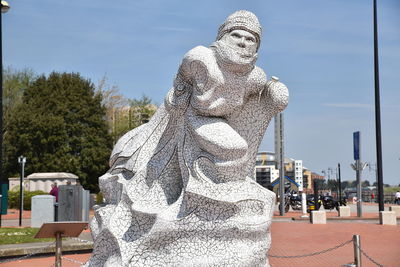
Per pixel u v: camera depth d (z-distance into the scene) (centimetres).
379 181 2125
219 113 693
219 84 680
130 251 669
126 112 4153
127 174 786
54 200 1811
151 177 738
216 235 660
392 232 1577
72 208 1791
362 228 1703
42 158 3666
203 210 661
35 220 1781
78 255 1152
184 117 715
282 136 2528
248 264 664
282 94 721
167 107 720
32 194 3069
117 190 768
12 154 3703
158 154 748
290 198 3228
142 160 771
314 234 1553
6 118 3988
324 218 1927
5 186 2644
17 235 1411
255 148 738
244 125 730
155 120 791
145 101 4141
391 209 2369
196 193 656
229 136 667
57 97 3769
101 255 721
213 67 680
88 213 1953
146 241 661
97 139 3756
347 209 2311
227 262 655
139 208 692
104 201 837
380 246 1287
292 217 2250
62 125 3669
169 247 659
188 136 700
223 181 668
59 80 3862
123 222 706
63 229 829
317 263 1045
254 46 688
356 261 875
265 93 732
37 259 1101
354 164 2305
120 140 835
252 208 684
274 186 3025
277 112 731
